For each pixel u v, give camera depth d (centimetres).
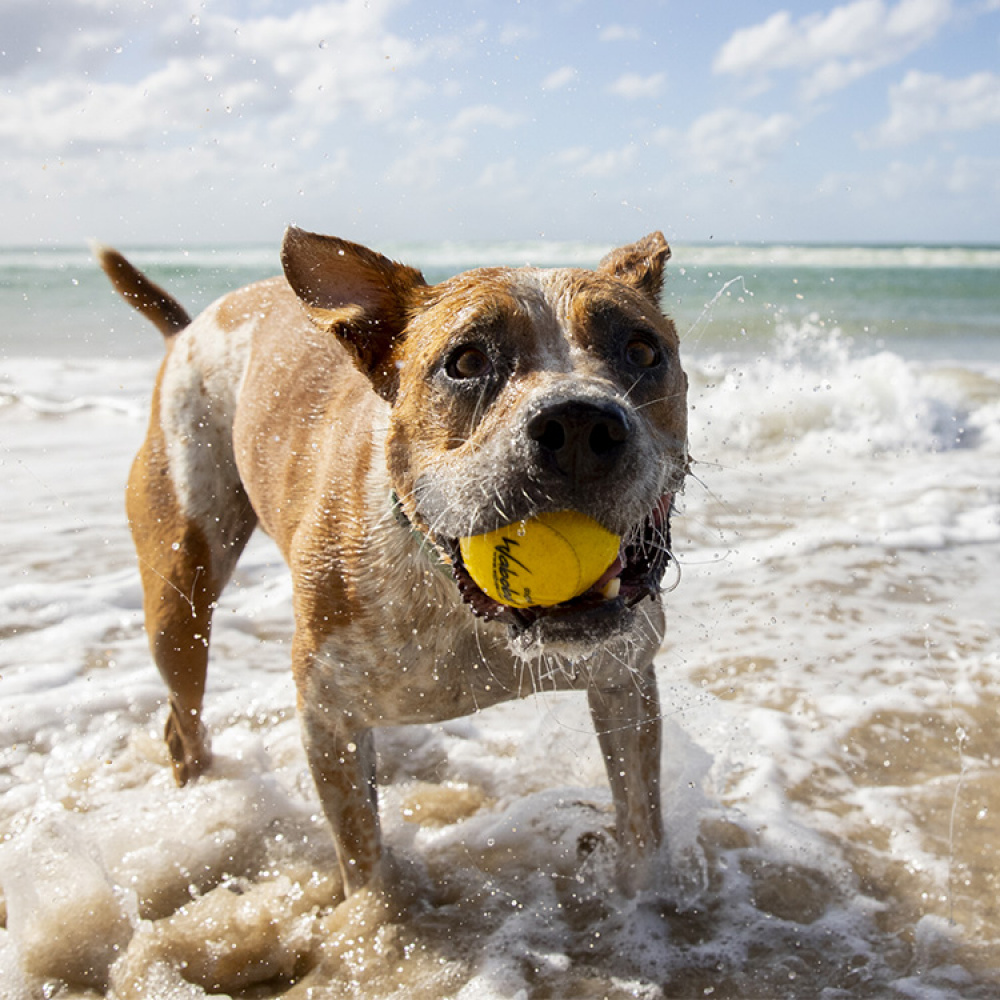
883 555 92
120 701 70
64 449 130
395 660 48
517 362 42
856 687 69
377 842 51
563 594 38
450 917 50
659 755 51
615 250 55
